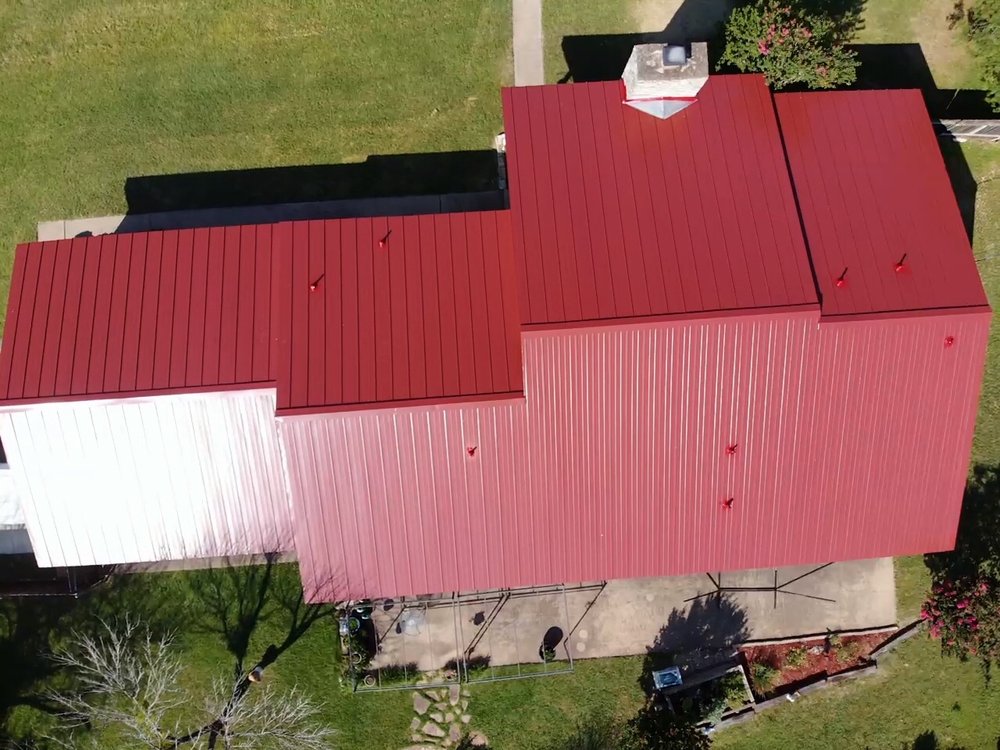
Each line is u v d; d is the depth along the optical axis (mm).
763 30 19156
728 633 22469
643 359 17578
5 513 21109
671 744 20906
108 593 21906
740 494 18875
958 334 18156
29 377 17984
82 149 21891
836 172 18953
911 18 22016
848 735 22469
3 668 21828
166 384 17969
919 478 19109
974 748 22500
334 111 22062
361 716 22109
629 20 22141
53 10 21719
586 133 18516
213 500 18891
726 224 17969
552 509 18703
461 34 22062
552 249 17641
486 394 17609
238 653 21922
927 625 22125
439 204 22219
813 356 17953
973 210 22203
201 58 21875
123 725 21859
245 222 22062
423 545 18766
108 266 18750
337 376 17688
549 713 22328
